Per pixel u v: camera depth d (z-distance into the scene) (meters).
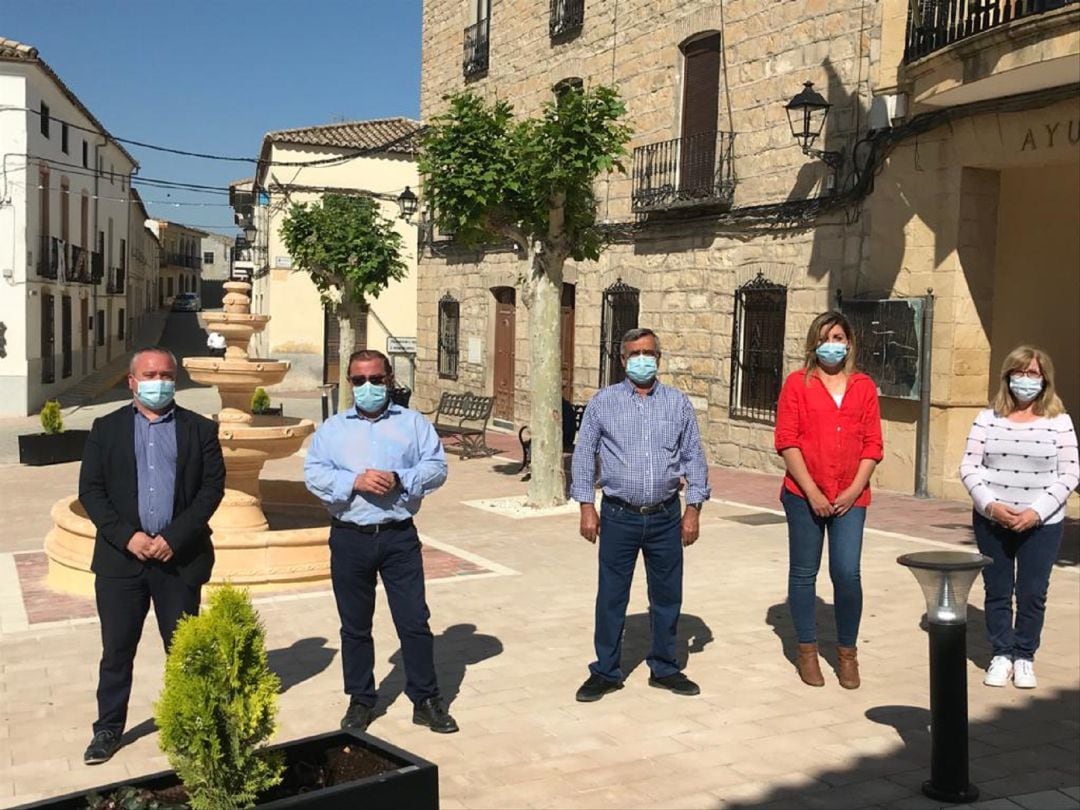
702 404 15.32
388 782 3.24
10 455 18.25
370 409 4.82
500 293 21.56
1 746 4.62
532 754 4.52
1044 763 4.41
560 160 10.46
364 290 20.48
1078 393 12.38
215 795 3.09
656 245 16.28
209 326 8.09
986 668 5.66
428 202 11.33
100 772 4.34
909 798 4.07
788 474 5.41
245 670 3.22
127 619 4.52
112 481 4.55
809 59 13.20
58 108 30.34
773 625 6.53
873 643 6.12
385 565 4.80
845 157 12.64
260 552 7.38
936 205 11.41
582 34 18.08
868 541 9.04
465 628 6.49
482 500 11.91
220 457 4.72
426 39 23.92
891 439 12.00
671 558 5.25
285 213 32.12
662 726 4.84
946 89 10.21
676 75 15.80
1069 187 11.96
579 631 6.43
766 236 13.97
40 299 28.30
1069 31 8.68
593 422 5.26
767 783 4.21
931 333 11.47
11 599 7.37
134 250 53.34
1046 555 5.26
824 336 5.31
